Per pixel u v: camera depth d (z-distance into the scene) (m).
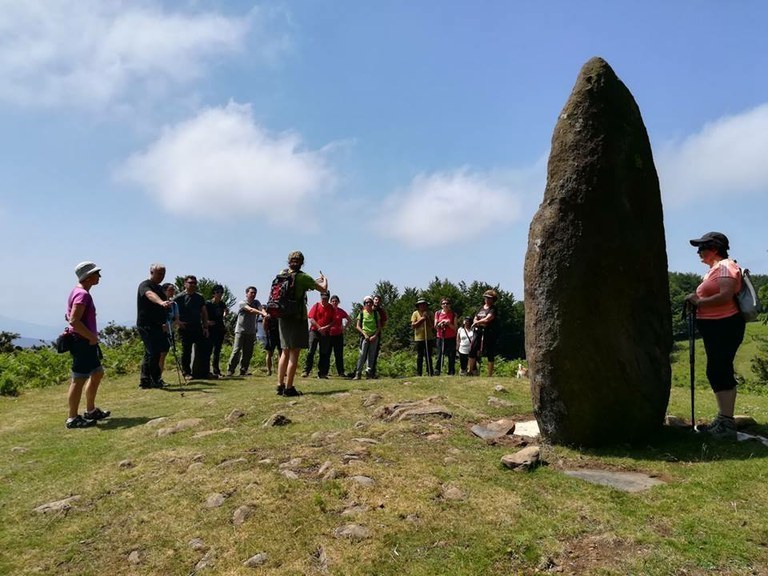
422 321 13.20
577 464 5.04
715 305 5.62
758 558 3.40
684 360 36.28
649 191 5.67
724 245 5.75
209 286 26.09
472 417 6.66
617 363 5.37
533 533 3.77
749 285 5.57
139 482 5.11
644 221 5.61
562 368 5.41
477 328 11.83
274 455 5.36
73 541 4.20
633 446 5.45
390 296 42.81
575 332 5.37
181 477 5.07
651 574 3.29
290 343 8.41
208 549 3.90
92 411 7.92
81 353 7.75
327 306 12.69
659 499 4.20
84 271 7.86
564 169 5.56
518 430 6.26
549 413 5.55
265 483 4.66
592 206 5.42
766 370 32.75
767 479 4.43
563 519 3.94
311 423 6.56
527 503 4.20
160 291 11.06
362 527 3.93
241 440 6.01
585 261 5.37
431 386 8.71
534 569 3.44
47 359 14.63
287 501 4.35
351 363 17.08
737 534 3.65
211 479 4.91
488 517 4.01
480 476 4.70
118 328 20.23
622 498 4.25
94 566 3.88
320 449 5.41
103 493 4.98
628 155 5.58
